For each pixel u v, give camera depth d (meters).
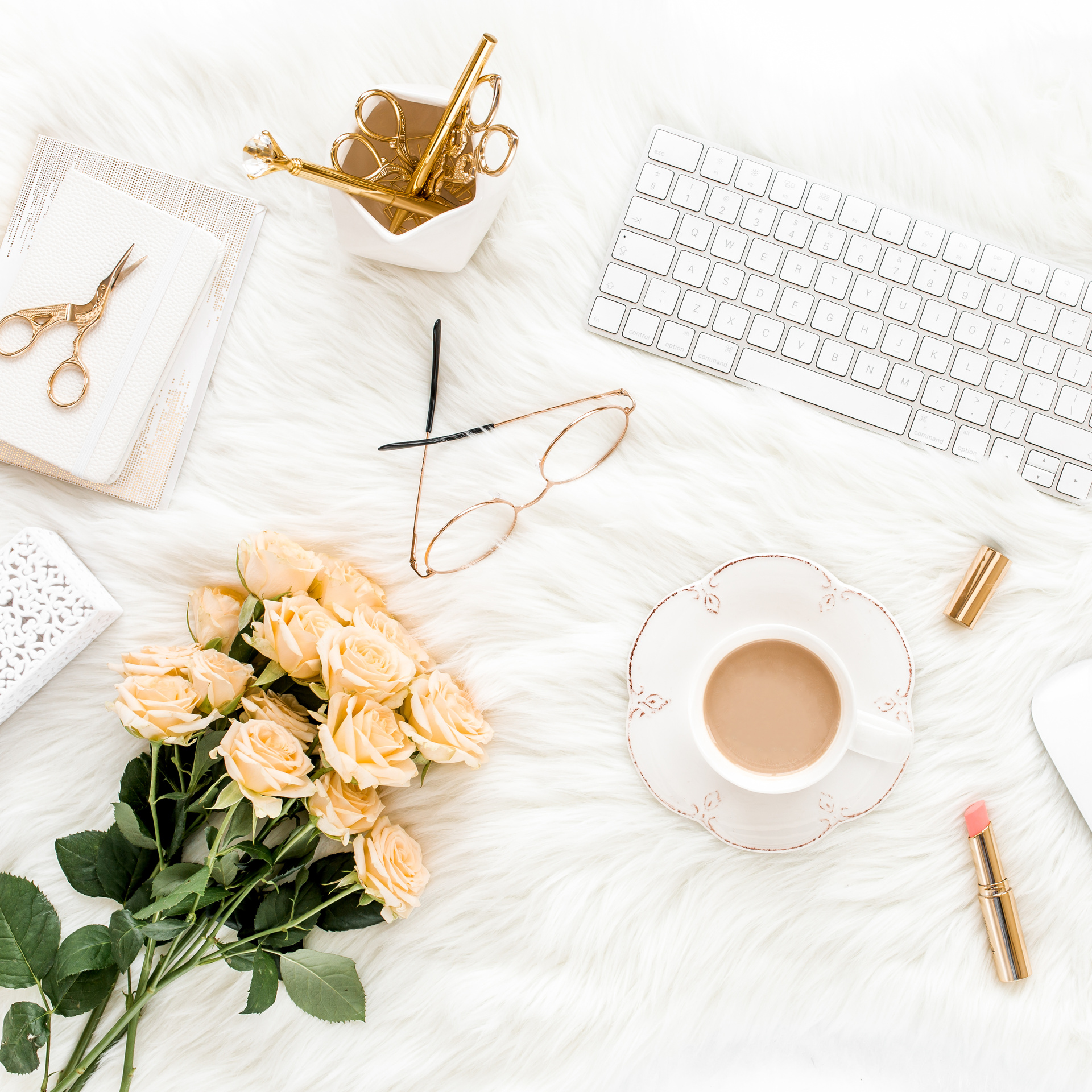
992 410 0.64
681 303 0.65
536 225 0.66
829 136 0.65
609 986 0.67
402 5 0.65
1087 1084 0.66
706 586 0.63
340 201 0.57
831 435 0.65
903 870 0.66
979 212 0.65
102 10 0.66
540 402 0.67
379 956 0.67
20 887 0.58
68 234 0.64
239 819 0.57
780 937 0.67
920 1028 0.67
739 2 0.66
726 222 0.64
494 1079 0.67
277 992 0.61
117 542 0.67
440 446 0.67
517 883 0.67
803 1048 0.69
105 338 0.65
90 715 0.67
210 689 0.55
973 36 0.65
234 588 0.67
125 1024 0.57
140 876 0.60
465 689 0.67
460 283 0.66
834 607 0.62
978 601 0.64
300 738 0.57
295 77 0.66
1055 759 0.64
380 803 0.61
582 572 0.67
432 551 0.67
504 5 0.65
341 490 0.67
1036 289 0.64
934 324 0.64
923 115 0.65
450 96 0.55
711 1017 0.67
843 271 0.64
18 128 0.67
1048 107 0.64
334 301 0.67
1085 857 0.65
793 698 0.63
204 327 0.67
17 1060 0.56
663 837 0.66
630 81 0.65
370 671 0.55
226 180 0.67
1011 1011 0.66
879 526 0.65
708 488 0.66
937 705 0.66
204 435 0.67
